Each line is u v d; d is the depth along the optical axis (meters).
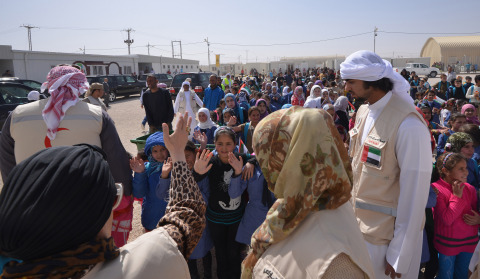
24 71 25.12
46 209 0.72
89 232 0.78
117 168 2.69
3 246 0.73
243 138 4.91
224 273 3.20
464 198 2.67
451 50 56.72
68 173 0.77
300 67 62.75
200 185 3.03
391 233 2.00
